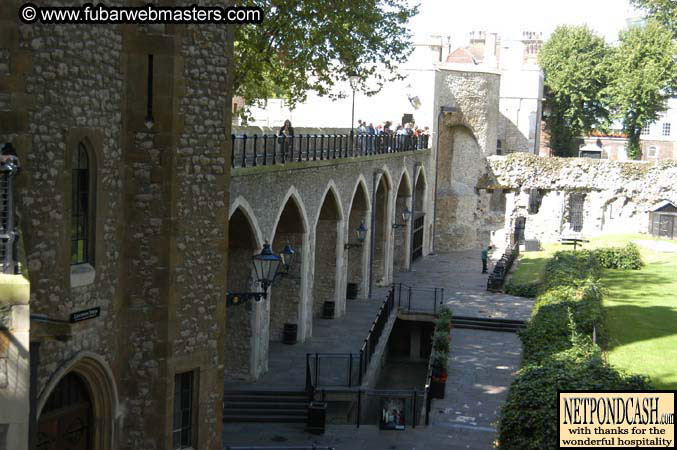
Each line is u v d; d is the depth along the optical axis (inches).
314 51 928.3
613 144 2669.8
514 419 642.8
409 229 1610.5
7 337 323.0
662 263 1568.7
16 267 331.6
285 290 1019.9
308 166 948.0
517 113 2154.3
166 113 489.7
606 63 2332.7
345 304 1213.7
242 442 719.7
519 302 1321.4
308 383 820.0
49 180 425.7
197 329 526.6
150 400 501.7
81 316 450.9
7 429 322.7
